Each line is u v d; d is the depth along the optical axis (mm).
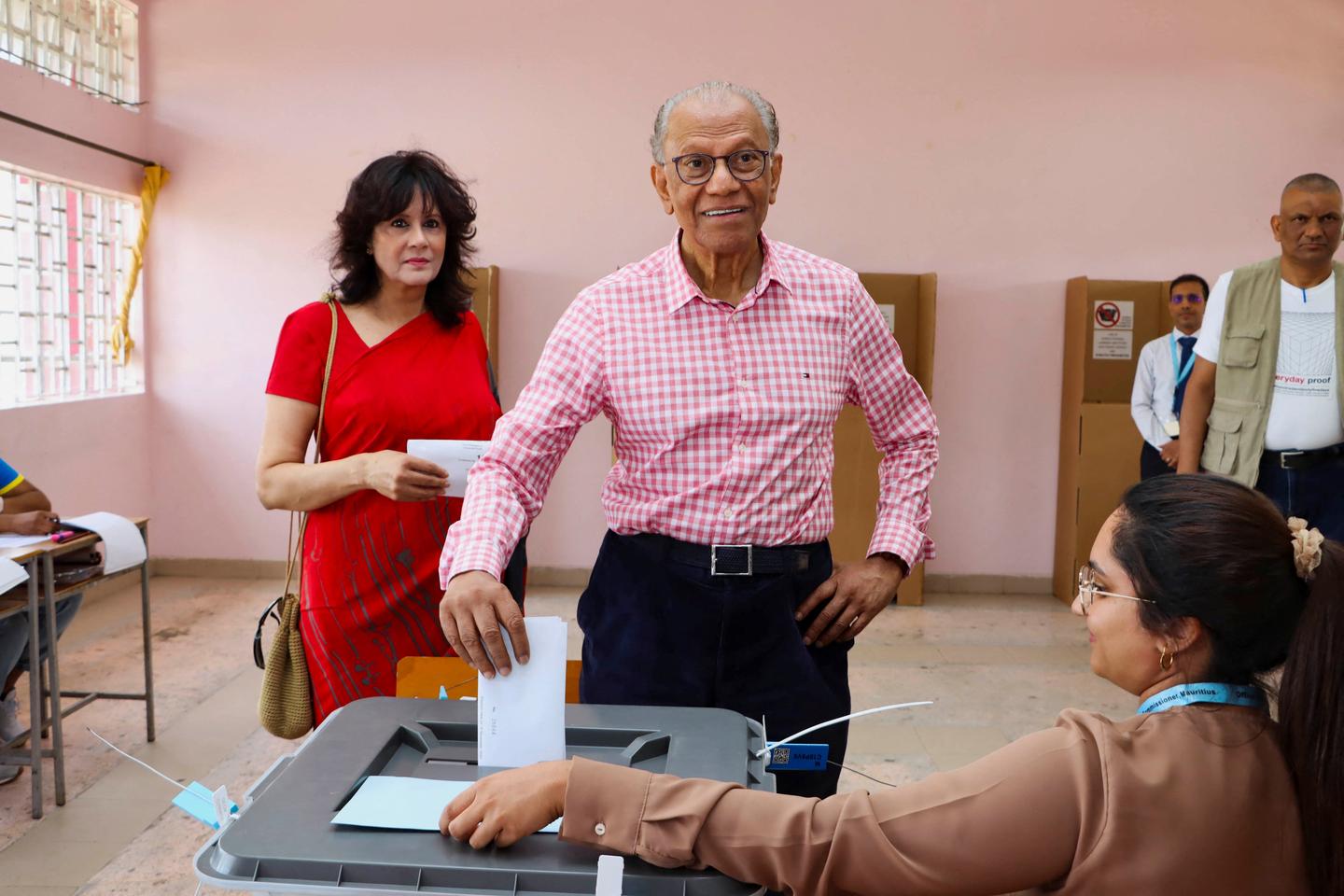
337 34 5691
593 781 1065
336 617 2223
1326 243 2975
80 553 3330
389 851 1032
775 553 1683
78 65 5250
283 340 2287
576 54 5707
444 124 5746
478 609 1275
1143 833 992
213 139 5734
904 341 5723
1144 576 1109
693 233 1623
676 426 1668
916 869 1010
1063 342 5801
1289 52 5621
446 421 2289
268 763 3471
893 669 4570
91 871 2760
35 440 4848
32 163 4770
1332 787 1014
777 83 5715
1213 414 3197
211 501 5902
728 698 1695
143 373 5797
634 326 1689
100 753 3518
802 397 1690
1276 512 1098
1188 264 5746
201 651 4605
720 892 1040
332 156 5742
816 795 1741
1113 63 5672
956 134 5730
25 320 4953
